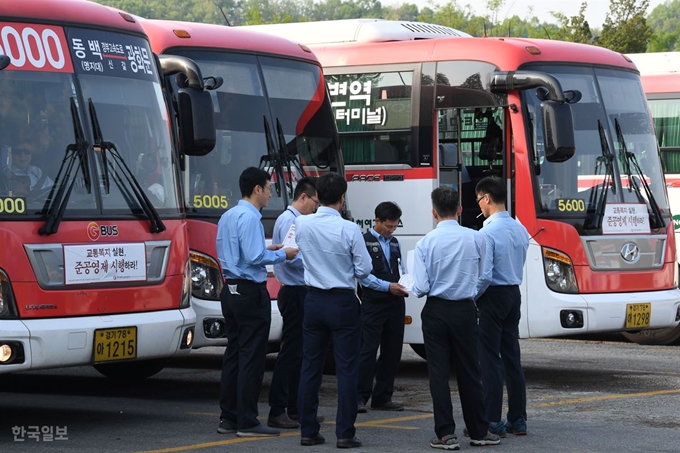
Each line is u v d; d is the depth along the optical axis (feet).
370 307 35.70
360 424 32.96
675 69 58.39
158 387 42.32
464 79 43.91
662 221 44.93
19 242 29.35
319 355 29.68
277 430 31.09
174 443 29.78
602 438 30.37
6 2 30.68
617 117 44.88
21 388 42.09
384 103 46.03
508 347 30.94
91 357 30.40
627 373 44.11
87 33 32.37
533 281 42.14
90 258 30.71
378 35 47.42
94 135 31.71
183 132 34.60
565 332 41.86
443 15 182.91
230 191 38.63
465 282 28.96
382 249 36.06
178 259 33.55
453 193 29.40
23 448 28.94
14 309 29.17
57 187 30.32
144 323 31.71
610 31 131.44
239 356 30.83
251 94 40.19
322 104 42.80
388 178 45.57
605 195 43.27
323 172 42.14
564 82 43.65
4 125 29.81
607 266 42.86
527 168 42.14
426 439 30.50
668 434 30.99
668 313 44.09
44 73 30.96
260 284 30.71
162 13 186.80
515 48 43.01
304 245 29.60
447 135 44.88
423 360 50.06
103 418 34.19
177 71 35.19
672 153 57.72
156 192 33.40
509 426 30.99
